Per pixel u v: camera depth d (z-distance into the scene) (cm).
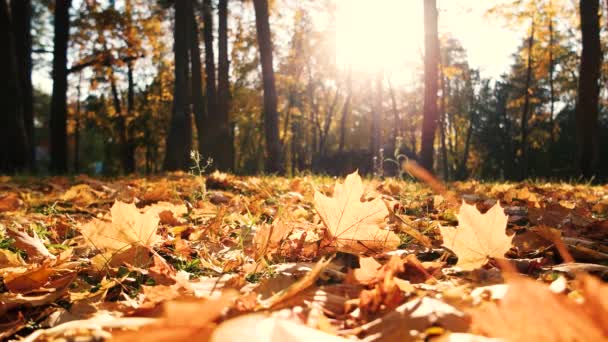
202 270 215
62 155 1795
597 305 74
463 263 180
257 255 222
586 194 630
